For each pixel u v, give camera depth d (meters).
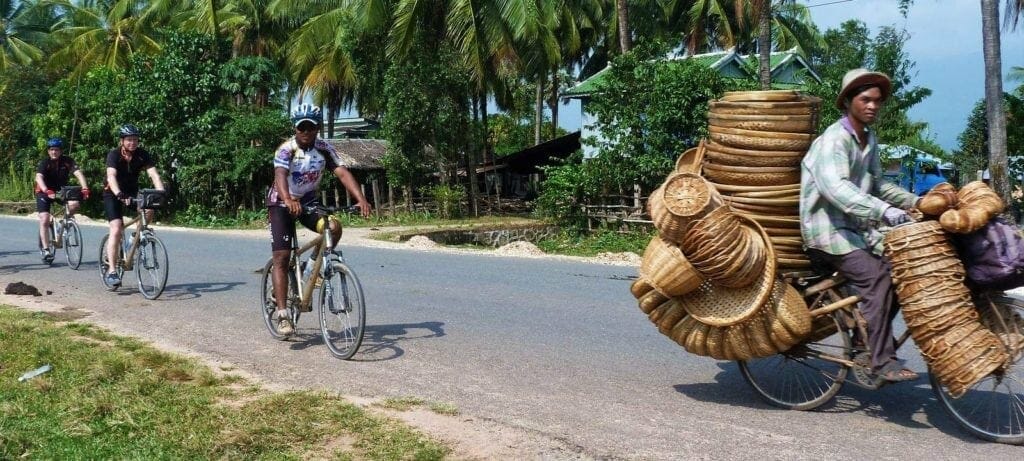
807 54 38.75
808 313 4.91
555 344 7.11
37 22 45.34
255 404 5.07
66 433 4.57
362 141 32.88
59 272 11.35
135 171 9.55
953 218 4.37
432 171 29.66
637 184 21.09
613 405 5.33
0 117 33.69
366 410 5.03
